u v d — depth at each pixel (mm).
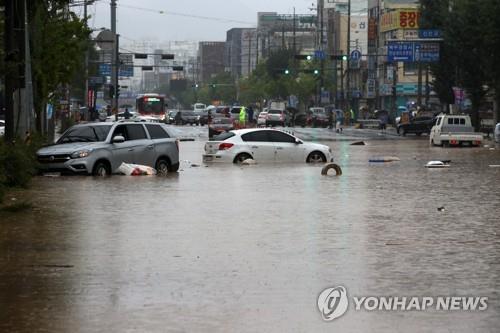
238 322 14000
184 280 17422
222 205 30812
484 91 105875
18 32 46031
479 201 32531
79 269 18641
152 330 13516
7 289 16609
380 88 168375
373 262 19406
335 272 18234
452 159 62344
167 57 138250
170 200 32469
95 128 45062
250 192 35844
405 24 157875
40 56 58656
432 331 13438
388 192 36094
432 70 113938
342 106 167375
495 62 99375
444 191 36625
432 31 110438
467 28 99250
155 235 23469
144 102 151625
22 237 23156
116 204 31031
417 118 111750
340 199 33125
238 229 24641
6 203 30953
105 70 139250
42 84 59812
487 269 18578
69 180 41125
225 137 55781
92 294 16141
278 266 18922
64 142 44938
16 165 36750
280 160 55969
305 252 20734
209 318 14266
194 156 65000
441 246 21641
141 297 15875
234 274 18031
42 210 29219
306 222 26234
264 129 56281
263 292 16266
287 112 151625
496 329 13555
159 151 46312
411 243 22109
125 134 45344
